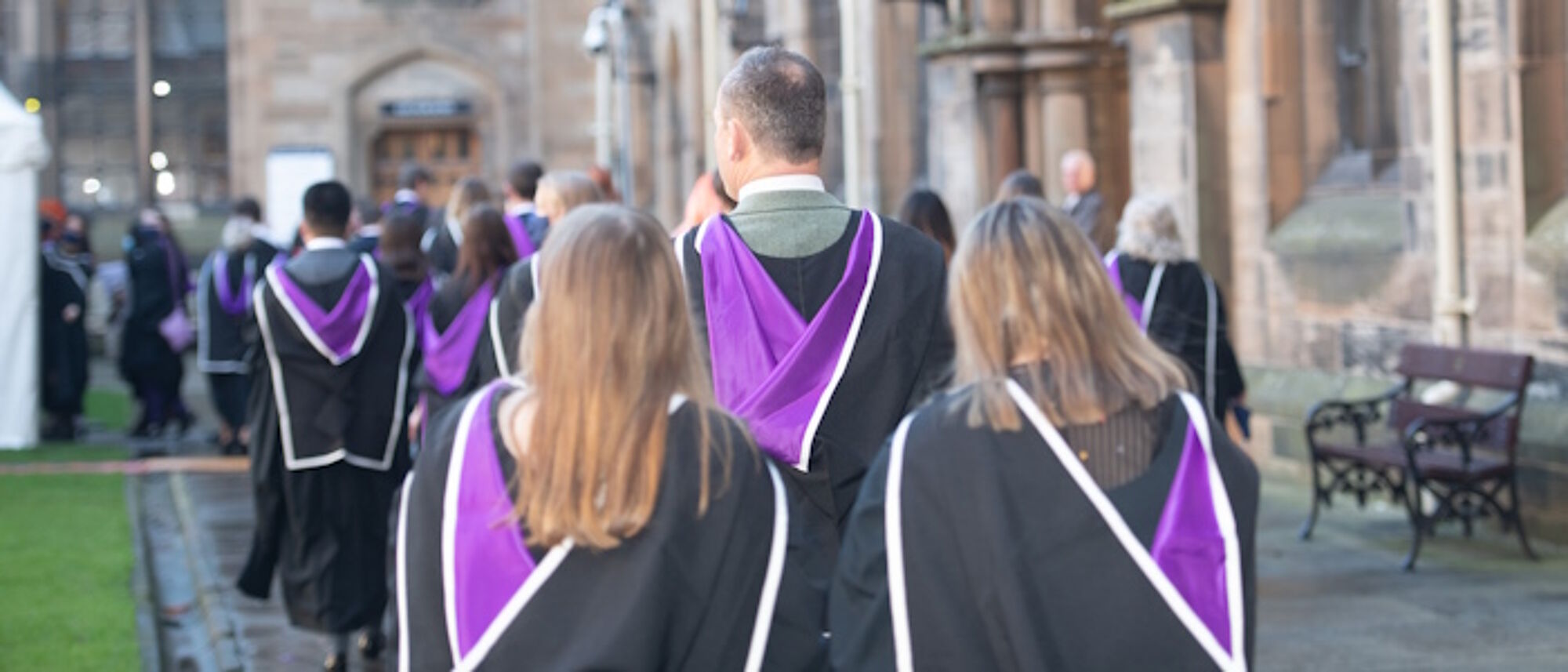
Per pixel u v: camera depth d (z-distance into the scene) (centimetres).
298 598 1327
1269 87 2100
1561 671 1180
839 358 707
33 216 2678
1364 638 1290
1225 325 1319
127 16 6462
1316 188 2102
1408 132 1848
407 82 6544
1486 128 1728
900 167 3284
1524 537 1566
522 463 498
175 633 1519
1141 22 2225
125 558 1769
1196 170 2152
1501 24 1702
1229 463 512
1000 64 2612
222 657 1382
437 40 6494
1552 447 1602
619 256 504
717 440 506
